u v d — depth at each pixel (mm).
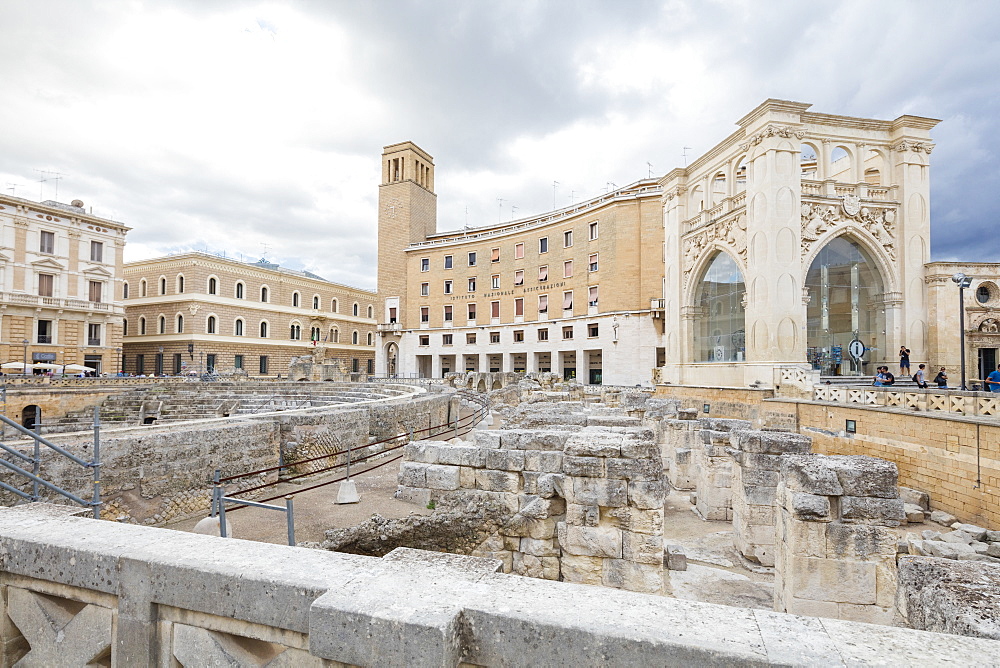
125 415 34562
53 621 3115
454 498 8641
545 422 12172
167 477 9508
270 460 11883
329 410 14273
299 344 69812
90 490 8320
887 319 25781
